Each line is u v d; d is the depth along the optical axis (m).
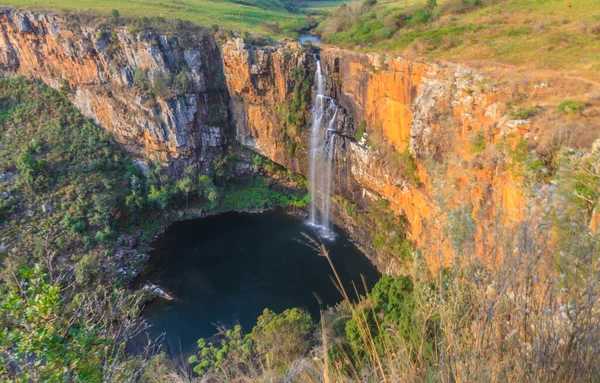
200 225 51.75
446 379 4.80
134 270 42.34
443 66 32.41
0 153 49.00
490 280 5.23
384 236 38.56
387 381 5.82
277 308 36.69
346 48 49.97
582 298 4.37
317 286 39.06
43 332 7.18
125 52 52.78
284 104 51.25
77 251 42.22
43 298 7.54
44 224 43.12
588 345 4.15
